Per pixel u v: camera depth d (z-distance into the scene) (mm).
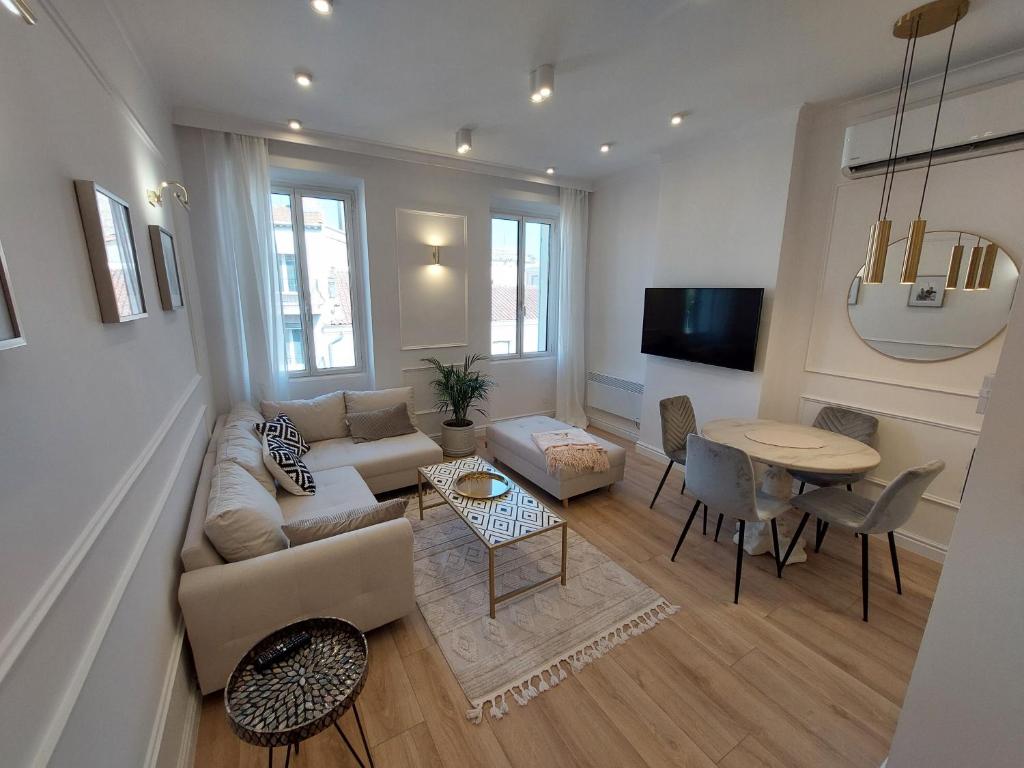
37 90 1015
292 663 1276
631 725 1618
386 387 4160
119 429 1312
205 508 1880
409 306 4148
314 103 2818
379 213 3848
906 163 2480
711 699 1724
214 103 2814
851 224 2773
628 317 4617
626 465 4109
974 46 2092
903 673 1840
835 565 2570
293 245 3799
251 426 2949
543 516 2316
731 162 3246
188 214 2965
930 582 2404
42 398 898
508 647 1966
